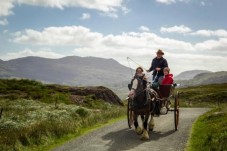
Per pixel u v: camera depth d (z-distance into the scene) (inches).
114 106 1360.7
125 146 490.0
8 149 478.6
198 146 459.8
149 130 601.6
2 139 522.6
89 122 711.1
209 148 431.5
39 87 1530.5
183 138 531.2
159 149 466.6
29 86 1523.1
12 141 508.1
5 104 1130.0
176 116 616.4
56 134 579.8
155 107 571.2
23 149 492.4
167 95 595.2
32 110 1026.1
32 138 535.2
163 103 598.5
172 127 635.5
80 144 513.3
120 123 700.0
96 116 788.0
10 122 759.7
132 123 665.6
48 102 1288.1
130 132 595.8
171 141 514.0
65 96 1380.4
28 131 562.9
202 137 513.3
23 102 1205.7
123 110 930.7
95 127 672.4
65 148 493.7
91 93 1483.8
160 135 563.2
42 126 601.3
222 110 784.9
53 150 486.6
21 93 1414.9
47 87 1558.8
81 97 1393.9
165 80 595.8
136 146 487.8
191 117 786.8
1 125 741.9
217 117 674.2
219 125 561.0
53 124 621.0
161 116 799.1
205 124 634.2
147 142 512.4
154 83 594.6
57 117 852.6
